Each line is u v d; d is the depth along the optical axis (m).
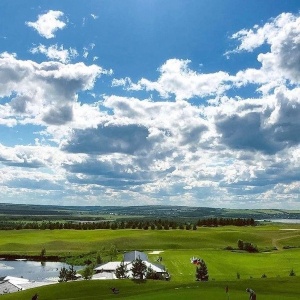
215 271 133.38
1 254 190.50
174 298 68.50
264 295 71.06
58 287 92.94
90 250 198.38
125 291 86.81
